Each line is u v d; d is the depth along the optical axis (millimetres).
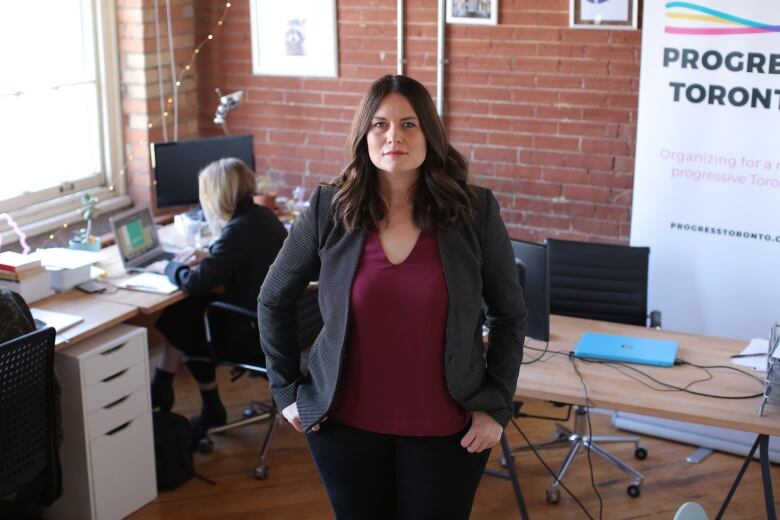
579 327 3615
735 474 3977
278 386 2297
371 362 2125
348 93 5156
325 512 3727
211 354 3986
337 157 5277
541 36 4715
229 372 4938
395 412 2141
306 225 2197
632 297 4238
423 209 2090
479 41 4824
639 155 4387
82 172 4793
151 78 4895
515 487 3297
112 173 4930
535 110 4824
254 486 3906
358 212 2104
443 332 2096
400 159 2039
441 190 2076
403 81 2088
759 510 3715
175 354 4297
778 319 4301
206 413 4277
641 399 2992
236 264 3848
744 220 4250
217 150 4785
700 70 4168
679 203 4359
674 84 4234
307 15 5105
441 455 2172
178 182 4699
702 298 4422
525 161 4914
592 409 4504
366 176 2119
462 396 2135
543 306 3256
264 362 3980
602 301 4273
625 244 4844
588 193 4844
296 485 3916
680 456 4105
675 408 2930
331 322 2148
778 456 4004
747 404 2955
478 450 2180
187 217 4676
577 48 4672
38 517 3490
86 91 4754
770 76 4039
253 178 3945
